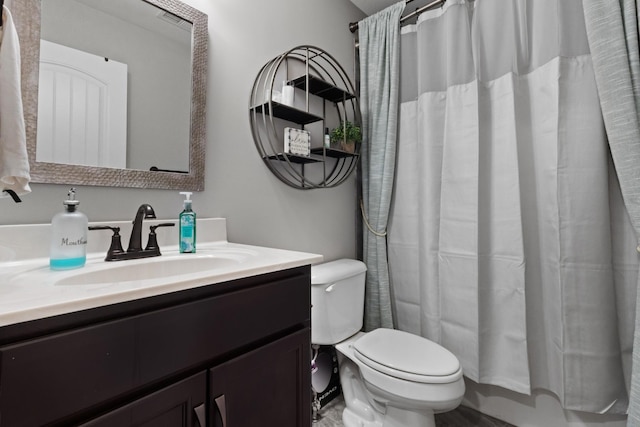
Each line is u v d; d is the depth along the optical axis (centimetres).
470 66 146
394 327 176
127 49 98
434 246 158
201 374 62
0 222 77
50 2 84
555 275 128
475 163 142
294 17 155
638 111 108
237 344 69
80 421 47
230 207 125
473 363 140
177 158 109
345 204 186
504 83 139
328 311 142
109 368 50
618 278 120
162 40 106
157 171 104
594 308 120
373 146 179
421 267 164
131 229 96
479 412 154
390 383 114
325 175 161
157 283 57
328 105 174
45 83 83
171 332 58
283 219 147
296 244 154
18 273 68
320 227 168
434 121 159
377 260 175
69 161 86
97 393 49
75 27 88
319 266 155
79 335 47
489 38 145
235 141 127
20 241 77
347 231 187
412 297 169
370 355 124
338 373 165
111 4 96
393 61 171
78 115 88
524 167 136
